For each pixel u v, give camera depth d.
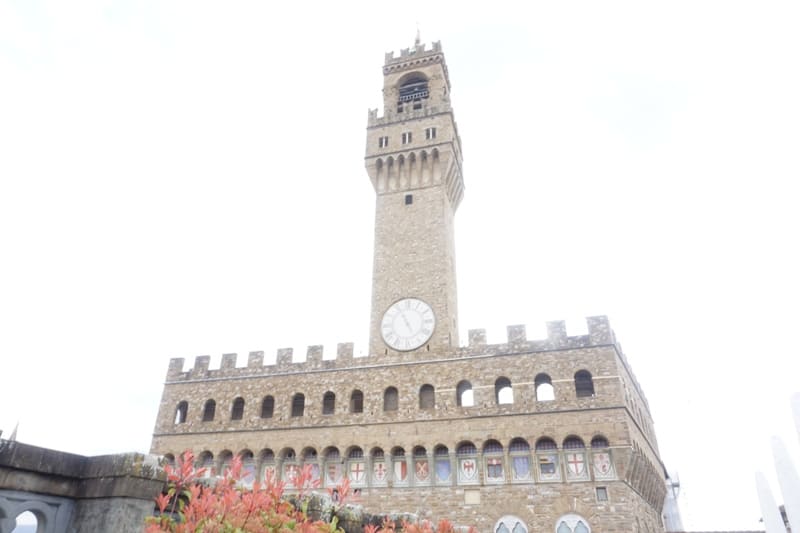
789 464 21.92
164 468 11.64
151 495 11.24
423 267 60.16
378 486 47.97
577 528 42.59
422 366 51.72
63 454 11.03
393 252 61.94
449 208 67.31
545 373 48.19
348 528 17.12
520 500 44.53
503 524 44.16
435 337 55.75
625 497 42.41
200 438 54.62
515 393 48.03
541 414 46.56
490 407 48.06
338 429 51.03
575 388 47.69
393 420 49.97
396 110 73.00
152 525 10.44
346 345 54.91
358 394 54.00
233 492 11.45
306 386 54.16
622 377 48.53
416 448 48.72
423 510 46.06
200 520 10.77
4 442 10.01
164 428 56.25
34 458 10.44
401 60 75.38
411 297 58.66
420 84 74.06
